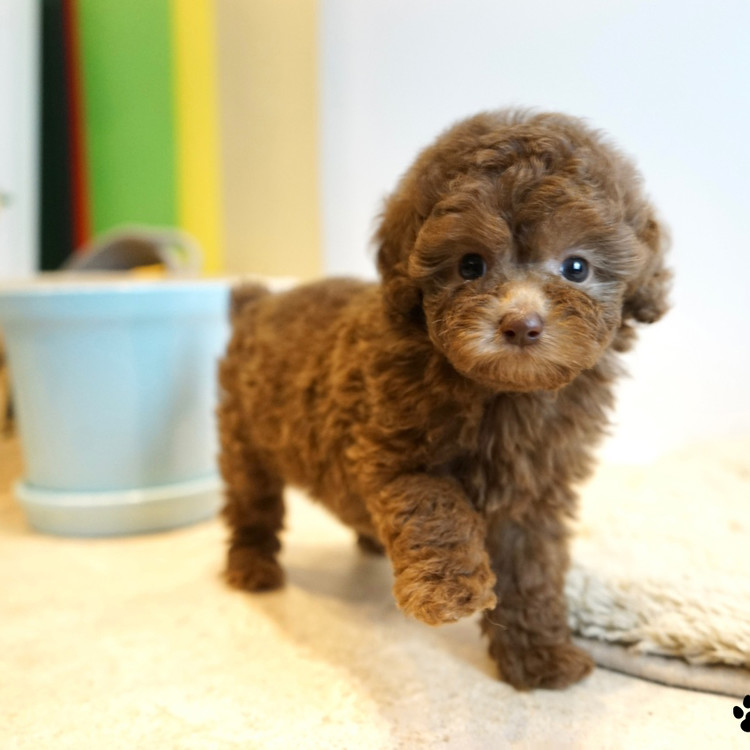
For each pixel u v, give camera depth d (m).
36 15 0.79
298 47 0.73
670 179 0.60
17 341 0.55
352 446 0.35
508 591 0.34
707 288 0.61
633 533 0.47
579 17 0.61
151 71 0.79
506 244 0.28
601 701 0.33
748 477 0.56
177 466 0.58
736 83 0.57
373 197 0.73
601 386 0.33
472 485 0.33
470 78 0.67
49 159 0.84
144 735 0.31
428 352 0.32
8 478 0.72
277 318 0.44
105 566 0.50
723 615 0.35
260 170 0.76
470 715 0.32
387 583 0.47
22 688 0.34
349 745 0.29
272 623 0.41
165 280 0.57
